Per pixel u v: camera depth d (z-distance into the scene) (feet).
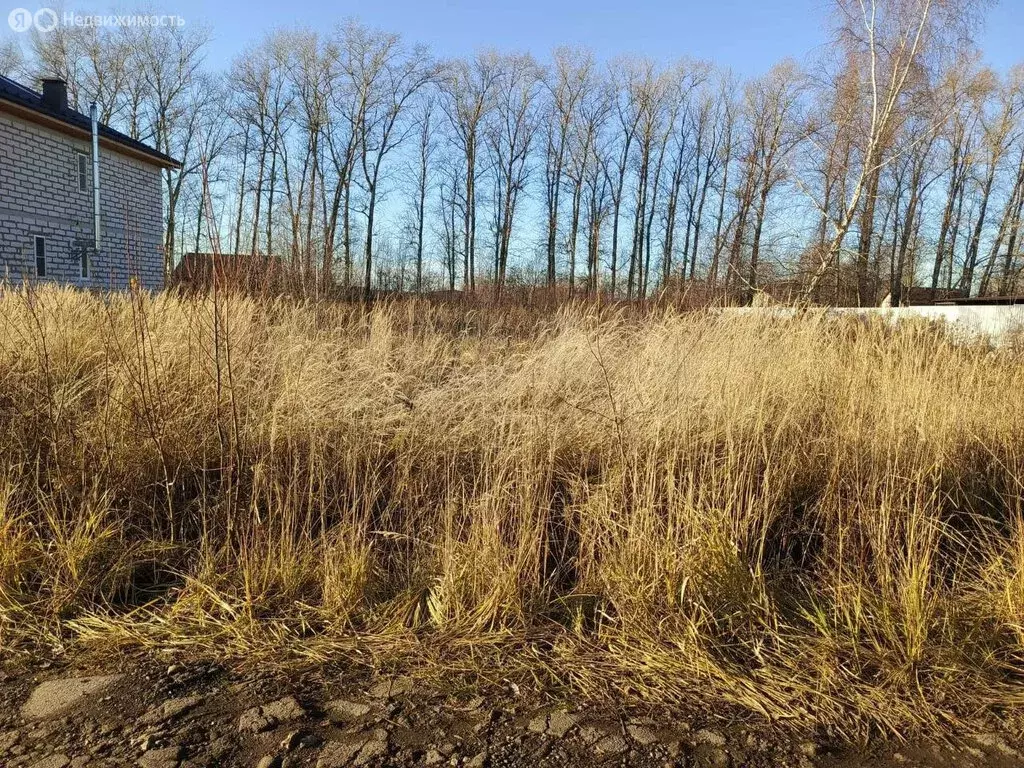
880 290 89.61
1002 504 13.74
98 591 9.93
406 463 13.08
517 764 7.00
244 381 14.55
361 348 18.76
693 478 11.95
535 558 10.73
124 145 54.80
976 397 16.01
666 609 9.85
